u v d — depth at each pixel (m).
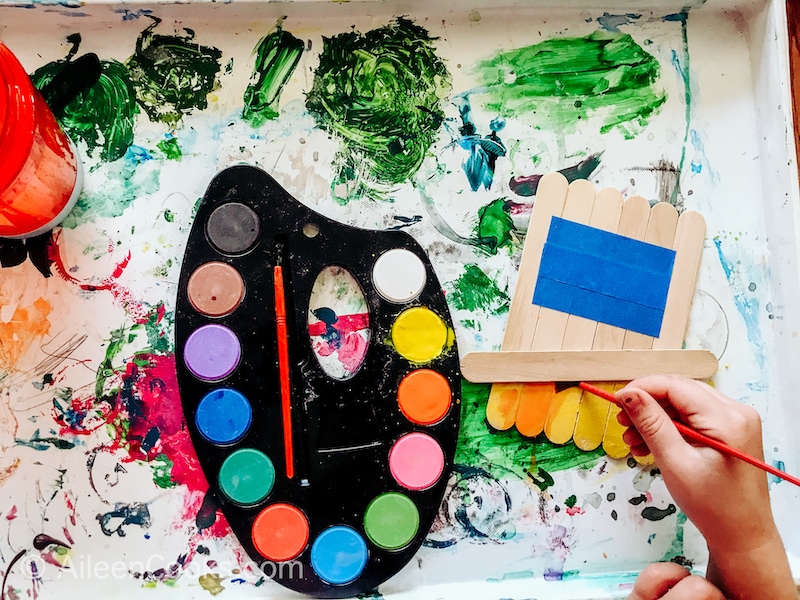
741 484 0.54
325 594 0.61
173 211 0.63
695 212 0.66
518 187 0.66
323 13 0.64
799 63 0.70
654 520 0.65
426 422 0.61
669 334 0.65
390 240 0.62
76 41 0.64
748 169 0.68
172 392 0.62
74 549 0.61
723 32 0.68
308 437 0.61
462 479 0.64
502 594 0.62
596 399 0.65
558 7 0.66
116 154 0.64
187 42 0.64
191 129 0.64
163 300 0.63
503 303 0.65
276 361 0.61
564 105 0.67
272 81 0.65
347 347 0.63
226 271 0.60
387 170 0.65
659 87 0.68
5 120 0.51
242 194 0.61
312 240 0.61
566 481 0.65
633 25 0.68
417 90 0.66
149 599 0.61
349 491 0.61
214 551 0.62
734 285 0.67
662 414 0.55
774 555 0.55
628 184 0.67
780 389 0.67
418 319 0.62
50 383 0.62
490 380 0.63
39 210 0.59
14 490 0.61
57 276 0.62
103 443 0.62
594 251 0.65
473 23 0.66
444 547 0.63
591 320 0.64
